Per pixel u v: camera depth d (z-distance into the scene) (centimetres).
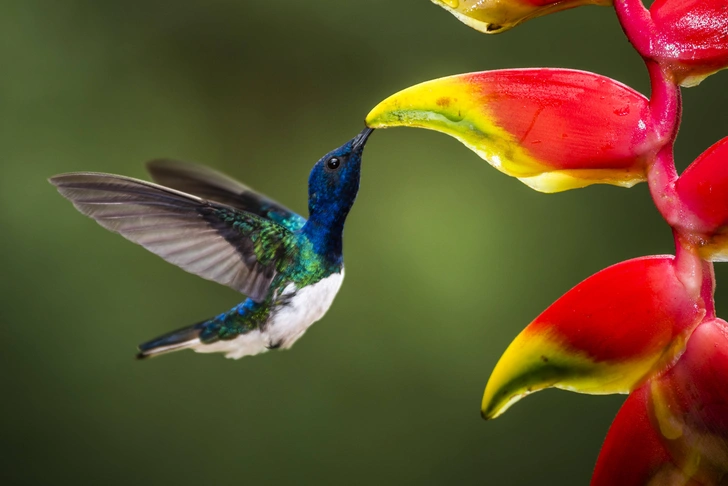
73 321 593
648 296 224
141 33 616
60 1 617
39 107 605
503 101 224
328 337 579
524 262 573
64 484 573
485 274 571
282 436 576
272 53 611
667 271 224
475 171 587
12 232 597
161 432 582
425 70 597
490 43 600
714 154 222
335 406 575
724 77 535
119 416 585
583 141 223
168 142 601
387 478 564
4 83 605
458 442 566
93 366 589
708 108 532
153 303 597
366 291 577
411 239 579
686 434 223
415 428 568
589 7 586
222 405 586
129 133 605
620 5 224
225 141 601
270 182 598
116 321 595
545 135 223
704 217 223
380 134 597
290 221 384
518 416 574
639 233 568
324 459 569
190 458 573
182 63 612
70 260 598
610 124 223
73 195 296
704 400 223
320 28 610
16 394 581
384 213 581
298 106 607
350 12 612
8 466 575
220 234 337
